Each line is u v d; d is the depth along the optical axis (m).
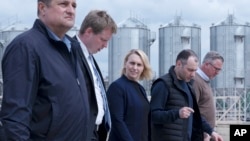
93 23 4.24
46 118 3.05
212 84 22.52
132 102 4.74
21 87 2.95
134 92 4.80
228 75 22.39
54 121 3.04
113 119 4.67
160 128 5.26
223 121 16.16
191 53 5.42
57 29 3.26
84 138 3.25
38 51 3.07
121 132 4.61
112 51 20.00
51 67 3.10
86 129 3.27
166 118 5.03
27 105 2.95
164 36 21.94
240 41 22.83
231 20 22.95
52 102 3.05
